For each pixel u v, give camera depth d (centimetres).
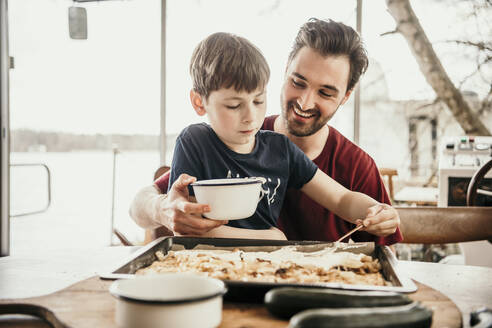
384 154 436
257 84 117
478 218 127
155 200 114
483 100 406
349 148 159
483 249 202
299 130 154
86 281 73
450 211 128
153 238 145
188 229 100
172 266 82
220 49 119
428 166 426
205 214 94
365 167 158
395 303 53
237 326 56
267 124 168
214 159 127
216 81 117
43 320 64
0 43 291
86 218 544
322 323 42
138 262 81
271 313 56
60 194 772
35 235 452
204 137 130
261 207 127
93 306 62
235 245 95
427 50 409
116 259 103
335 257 88
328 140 159
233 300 65
